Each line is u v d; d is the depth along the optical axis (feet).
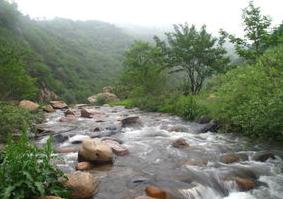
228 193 28.91
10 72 77.71
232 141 46.19
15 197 20.45
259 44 85.76
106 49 503.61
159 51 101.40
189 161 35.29
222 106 55.72
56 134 48.52
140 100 96.58
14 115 48.47
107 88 189.06
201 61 98.78
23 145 23.07
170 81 100.94
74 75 275.39
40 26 390.21
